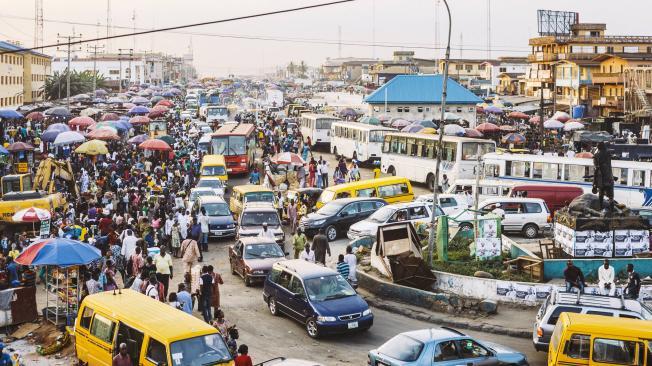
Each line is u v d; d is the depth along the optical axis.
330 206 33.50
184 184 43.59
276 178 47.31
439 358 15.12
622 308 17.22
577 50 107.50
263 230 29.34
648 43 107.62
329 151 67.44
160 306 16.06
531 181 39.34
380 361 15.45
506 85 131.62
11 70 93.75
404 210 31.42
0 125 51.94
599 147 25.45
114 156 50.72
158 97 102.06
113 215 31.70
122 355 14.52
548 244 27.12
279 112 102.19
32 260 18.92
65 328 19.38
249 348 19.05
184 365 14.13
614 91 89.88
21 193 31.16
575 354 14.88
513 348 19.20
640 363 14.52
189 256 25.14
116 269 25.38
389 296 23.86
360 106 109.19
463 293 23.61
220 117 83.62
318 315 19.69
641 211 30.48
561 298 17.94
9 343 19.28
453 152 43.31
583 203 25.48
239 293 24.83
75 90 117.94
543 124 64.69
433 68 185.50
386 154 49.91
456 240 28.41
